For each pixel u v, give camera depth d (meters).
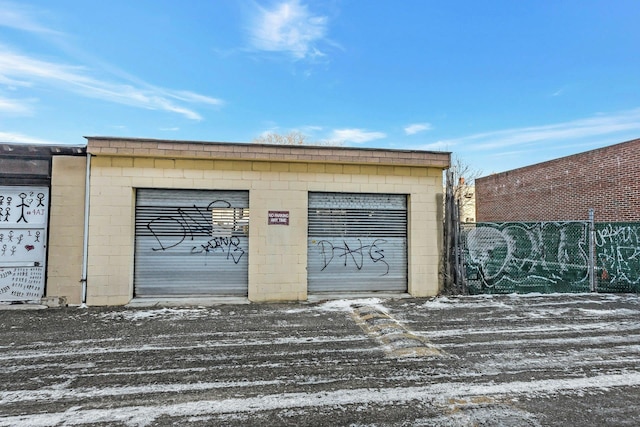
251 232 8.35
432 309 7.55
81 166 7.88
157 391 3.83
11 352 5.01
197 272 8.32
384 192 8.92
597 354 4.93
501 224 9.45
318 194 8.80
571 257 9.66
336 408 3.46
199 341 5.48
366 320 6.70
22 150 7.68
